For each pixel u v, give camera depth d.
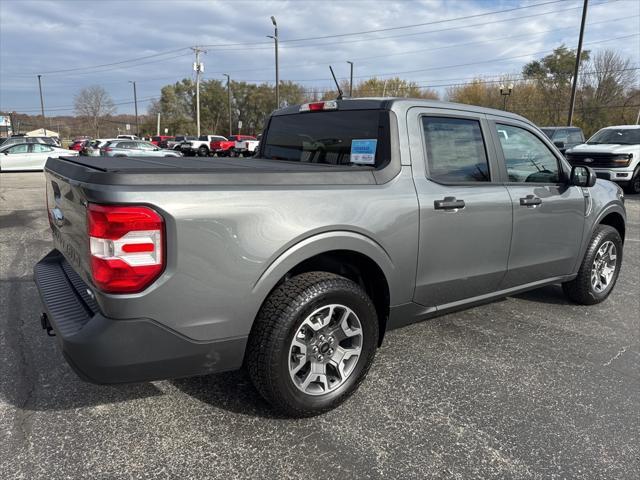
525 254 3.71
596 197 4.35
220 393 2.95
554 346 3.73
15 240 7.19
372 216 2.72
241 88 79.12
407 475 2.28
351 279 2.97
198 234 2.18
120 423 2.63
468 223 3.22
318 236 2.52
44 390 2.95
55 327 2.29
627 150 13.02
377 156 2.99
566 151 14.18
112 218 2.03
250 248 2.31
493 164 3.48
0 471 2.24
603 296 4.66
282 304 2.45
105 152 23.42
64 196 2.61
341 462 2.36
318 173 2.61
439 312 3.31
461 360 3.46
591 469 2.36
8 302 4.42
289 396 2.54
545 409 2.86
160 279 2.13
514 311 4.50
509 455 2.45
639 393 3.07
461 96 59.31
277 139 3.89
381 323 3.08
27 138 27.66
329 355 2.71
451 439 2.56
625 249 7.28
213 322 2.29
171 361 2.25
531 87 54.31
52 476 2.22
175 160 3.40
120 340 2.11
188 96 80.00
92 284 2.21
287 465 2.33
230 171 2.34
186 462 2.34
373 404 2.87
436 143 3.17
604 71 49.41
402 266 2.93
